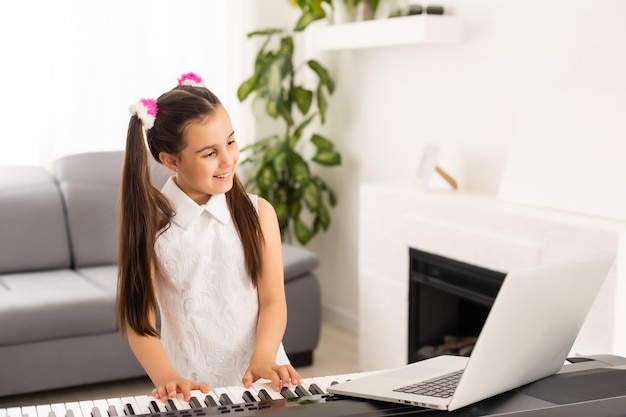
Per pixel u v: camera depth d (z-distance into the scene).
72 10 4.43
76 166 4.26
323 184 4.66
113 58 4.55
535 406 1.30
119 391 3.64
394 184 3.86
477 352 1.22
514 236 2.95
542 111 3.12
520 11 3.32
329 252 4.80
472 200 3.25
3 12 4.29
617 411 1.35
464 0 3.62
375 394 1.35
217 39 4.78
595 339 2.62
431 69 3.84
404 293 3.57
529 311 1.28
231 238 1.85
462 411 1.28
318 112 4.63
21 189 4.09
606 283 2.57
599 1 2.98
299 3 4.35
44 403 3.47
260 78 4.54
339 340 4.43
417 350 3.55
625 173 2.74
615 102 2.82
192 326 1.85
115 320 3.54
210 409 1.31
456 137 3.71
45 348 3.45
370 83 4.32
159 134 1.73
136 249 1.76
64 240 4.11
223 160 1.71
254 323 1.90
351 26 4.08
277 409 1.30
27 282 3.77
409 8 3.72
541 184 3.06
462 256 3.19
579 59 3.07
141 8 4.57
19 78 4.36
